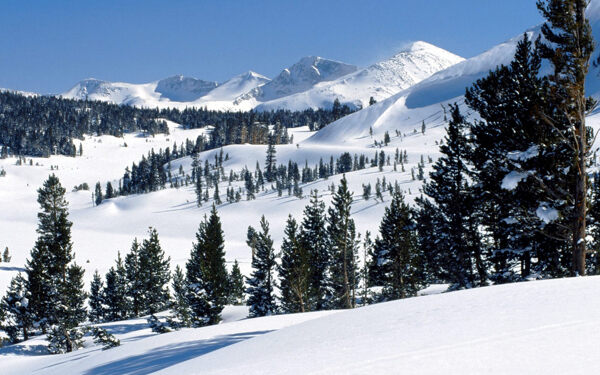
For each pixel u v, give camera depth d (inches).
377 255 1653.5
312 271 1809.8
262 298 1897.1
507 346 212.4
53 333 1769.2
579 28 666.2
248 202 7677.2
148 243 2486.5
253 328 729.6
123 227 7042.3
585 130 716.0
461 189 1031.0
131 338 1572.3
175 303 1795.0
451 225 1066.1
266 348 351.3
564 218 708.7
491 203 941.2
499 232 943.7
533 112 695.7
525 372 176.1
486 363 192.4
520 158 718.5
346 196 1769.2
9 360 1403.8
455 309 337.7
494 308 314.5
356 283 1927.9
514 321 261.4
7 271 3058.6
